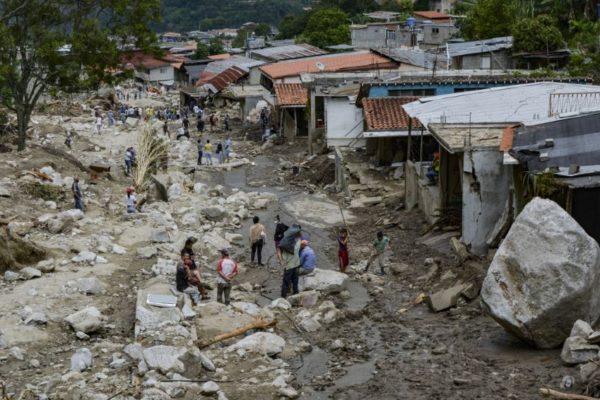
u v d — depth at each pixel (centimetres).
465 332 1933
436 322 2038
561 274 1688
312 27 9588
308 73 5122
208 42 15375
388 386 1680
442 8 11412
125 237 2911
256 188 4100
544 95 3055
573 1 6256
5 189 3256
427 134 3631
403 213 3139
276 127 5750
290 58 6875
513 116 2920
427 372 1727
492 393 1571
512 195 2327
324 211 3444
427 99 3183
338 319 2109
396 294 2297
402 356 1839
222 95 7312
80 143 5381
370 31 8138
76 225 2983
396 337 1966
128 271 2512
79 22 4203
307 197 3769
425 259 2523
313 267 2378
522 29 5288
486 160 2402
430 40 7925
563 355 1647
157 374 1716
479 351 1805
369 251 2736
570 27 5556
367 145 4003
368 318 2123
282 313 2156
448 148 2461
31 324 2023
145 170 4062
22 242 2512
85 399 1591
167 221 3150
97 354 1862
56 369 1797
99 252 2688
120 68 4412
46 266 2464
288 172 4459
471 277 2225
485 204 2417
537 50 5234
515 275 1756
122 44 4400
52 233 2870
